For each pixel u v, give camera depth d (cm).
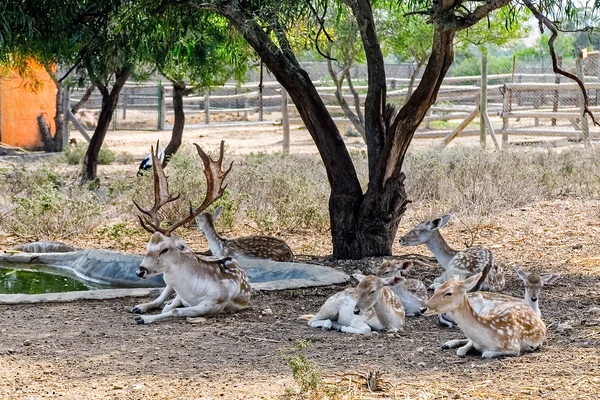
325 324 861
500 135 2848
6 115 2723
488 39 2180
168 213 1497
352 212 1212
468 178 1786
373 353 764
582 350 761
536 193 1747
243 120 3969
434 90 1142
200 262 920
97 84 1967
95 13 1350
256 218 1472
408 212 1617
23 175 1861
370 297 823
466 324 746
